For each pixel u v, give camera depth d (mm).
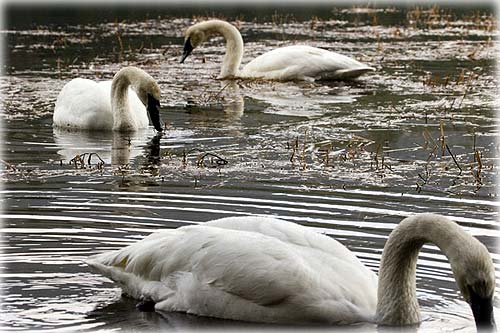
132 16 42125
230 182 16641
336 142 20219
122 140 20922
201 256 11078
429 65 30438
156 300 11242
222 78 29156
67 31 37406
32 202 15180
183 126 22250
